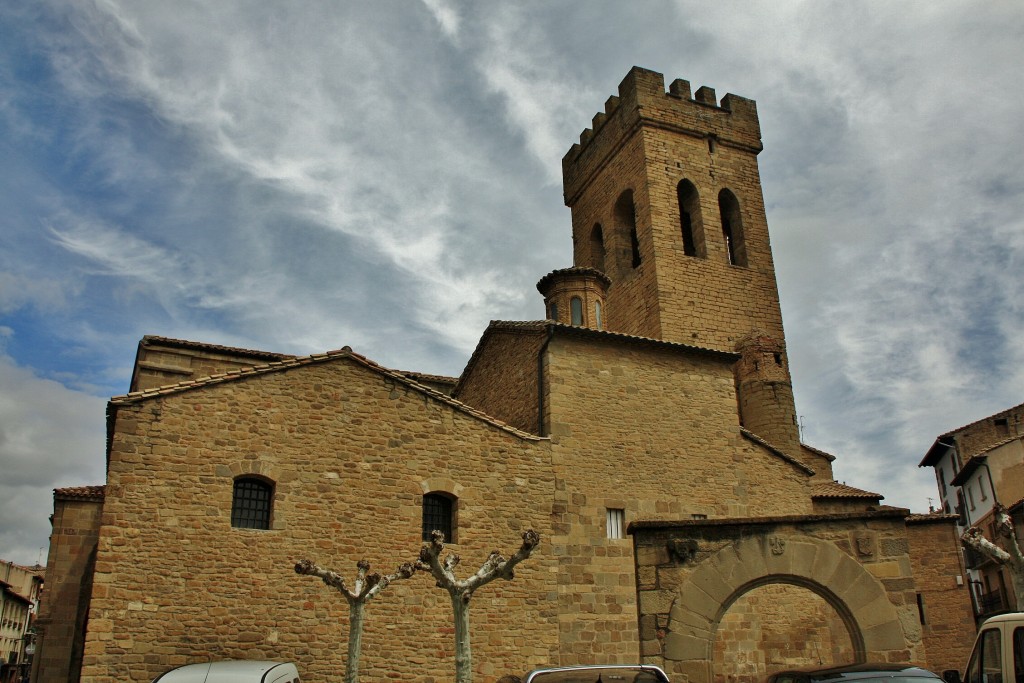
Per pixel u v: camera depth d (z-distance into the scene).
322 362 20.91
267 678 14.73
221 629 17.92
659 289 36.19
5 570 64.75
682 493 24.75
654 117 39.66
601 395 24.80
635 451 24.58
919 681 10.18
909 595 12.59
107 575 17.25
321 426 20.38
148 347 26.67
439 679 19.75
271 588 18.66
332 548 19.55
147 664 17.09
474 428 22.34
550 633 21.45
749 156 41.91
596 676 11.76
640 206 38.62
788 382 33.62
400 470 20.94
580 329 24.83
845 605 12.55
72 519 23.72
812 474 27.08
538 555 22.05
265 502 19.52
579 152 45.69
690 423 25.80
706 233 38.62
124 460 18.08
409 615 19.89
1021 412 45.41
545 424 23.92
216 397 19.44
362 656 19.08
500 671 20.48
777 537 12.83
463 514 21.33
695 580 12.58
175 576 17.83
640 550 12.86
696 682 12.06
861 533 12.89
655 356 26.22
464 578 20.69
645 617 12.50
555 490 22.97
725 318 37.22
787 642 24.73
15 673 60.00
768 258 39.75
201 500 18.58
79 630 22.84
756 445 26.64
